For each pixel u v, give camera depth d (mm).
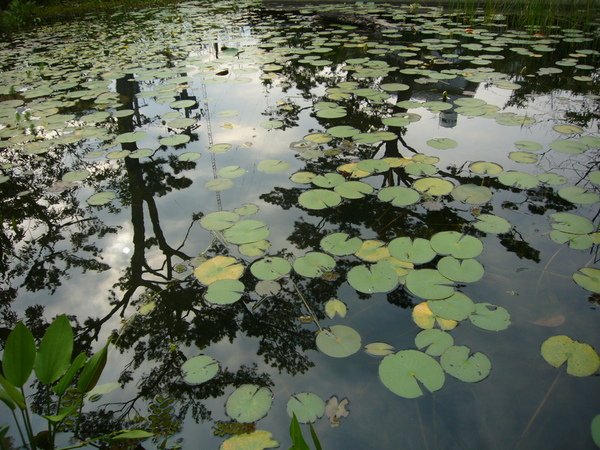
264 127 2926
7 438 1073
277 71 4258
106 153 2676
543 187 2078
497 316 1346
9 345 914
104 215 2080
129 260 1754
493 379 1178
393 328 1356
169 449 1039
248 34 6219
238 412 1120
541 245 1678
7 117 3301
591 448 1010
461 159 2391
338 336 1329
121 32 6684
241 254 1719
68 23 7801
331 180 2166
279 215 1962
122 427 1096
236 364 1277
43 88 3939
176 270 1675
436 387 1143
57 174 2479
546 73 3967
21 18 7773
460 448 1022
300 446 747
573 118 2930
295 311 1449
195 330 1408
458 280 1485
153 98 3592
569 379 1170
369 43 5238
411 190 2047
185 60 4801
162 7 9273
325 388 1182
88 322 1466
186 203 2117
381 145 2598
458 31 5621
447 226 1817
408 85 3691
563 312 1381
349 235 1790
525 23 6137
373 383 1188
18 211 2154
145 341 1380
